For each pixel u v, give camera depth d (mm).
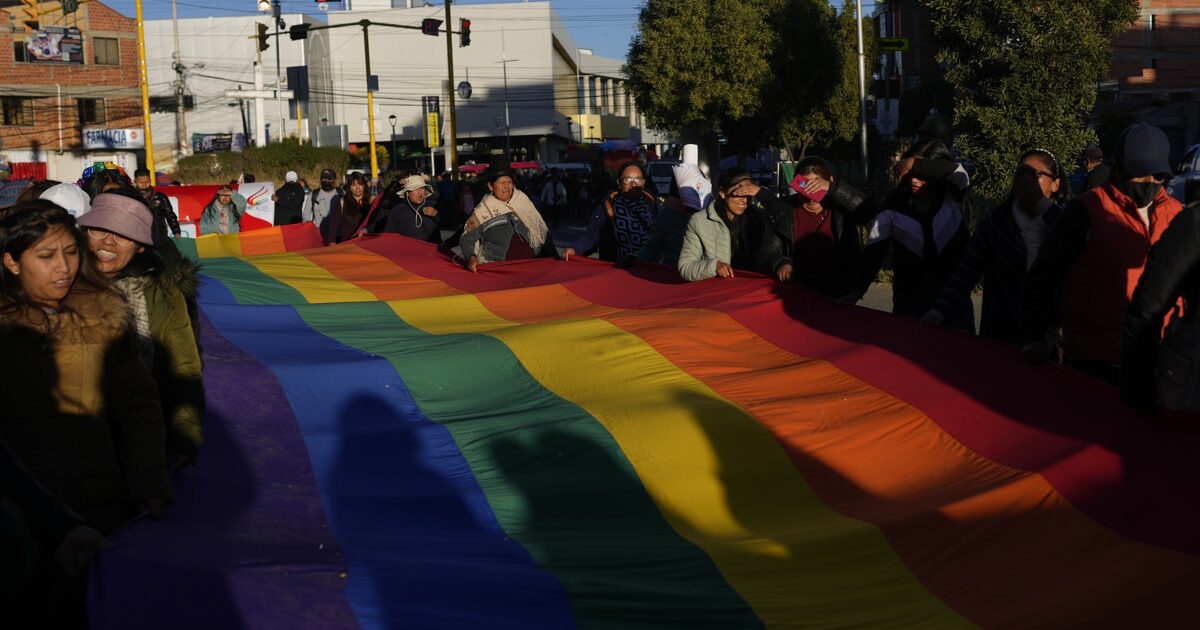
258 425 5445
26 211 3807
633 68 38844
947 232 6746
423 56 83500
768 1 37125
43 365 3842
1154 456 4652
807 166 7496
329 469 4996
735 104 36312
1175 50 53219
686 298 7488
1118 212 5422
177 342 4449
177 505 4250
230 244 13133
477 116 84188
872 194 7910
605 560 4109
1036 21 17391
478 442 5297
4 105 62344
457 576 3756
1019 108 17516
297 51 76125
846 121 38469
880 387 5684
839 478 5027
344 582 3607
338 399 5930
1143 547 4195
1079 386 5203
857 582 4094
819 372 5941
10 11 61406
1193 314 4535
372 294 9062
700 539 4434
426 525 4508
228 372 6074
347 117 83625
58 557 3523
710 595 3918
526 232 10227
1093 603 3863
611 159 58062
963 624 3828
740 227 8023
